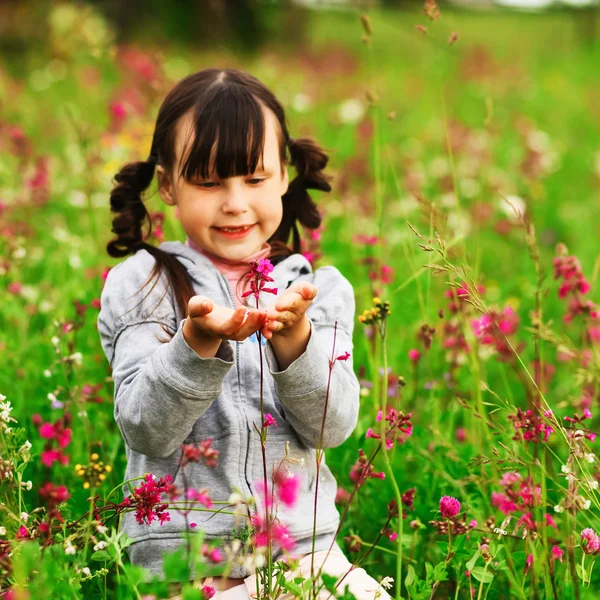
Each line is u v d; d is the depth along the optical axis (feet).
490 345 13.12
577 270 12.98
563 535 10.43
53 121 33.58
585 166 37.63
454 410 13.34
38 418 12.47
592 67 68.74
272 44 78.79
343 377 9.54
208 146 9.78
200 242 10.24
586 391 14.38
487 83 53.72
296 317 8.48
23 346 14.85
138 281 10.07
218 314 8.24
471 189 28.94
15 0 55.72
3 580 8.41
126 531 9.56
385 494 11.77
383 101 46.88
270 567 8.30
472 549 10.33
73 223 21.29
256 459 9.59
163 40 74.59
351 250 19.93
